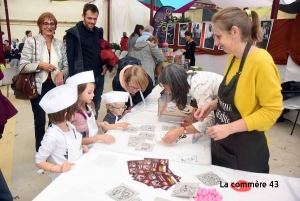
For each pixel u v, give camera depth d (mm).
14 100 4789
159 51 3256
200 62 6184
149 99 2518
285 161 2766
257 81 1065
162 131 1685
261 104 1091
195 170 1194
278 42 3904
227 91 1176
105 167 1194
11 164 2516
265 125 1098
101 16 10984
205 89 1484
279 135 3447
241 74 1112
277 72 1083
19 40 11031
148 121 1887
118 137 1586
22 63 2223
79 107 1643
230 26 1058
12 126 3492
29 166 2492
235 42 1095
